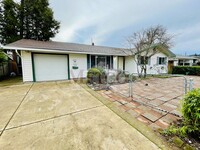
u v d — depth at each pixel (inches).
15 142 83.7
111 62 465.1
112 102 165.6
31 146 79.8
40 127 102.9
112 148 78.4
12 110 137.2
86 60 397.7
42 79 332.2
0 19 458.3
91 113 131.0
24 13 480.4
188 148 76.6
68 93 210.8
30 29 506.3
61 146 80.0
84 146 80.1
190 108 84.9
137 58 451.8
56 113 130.3
